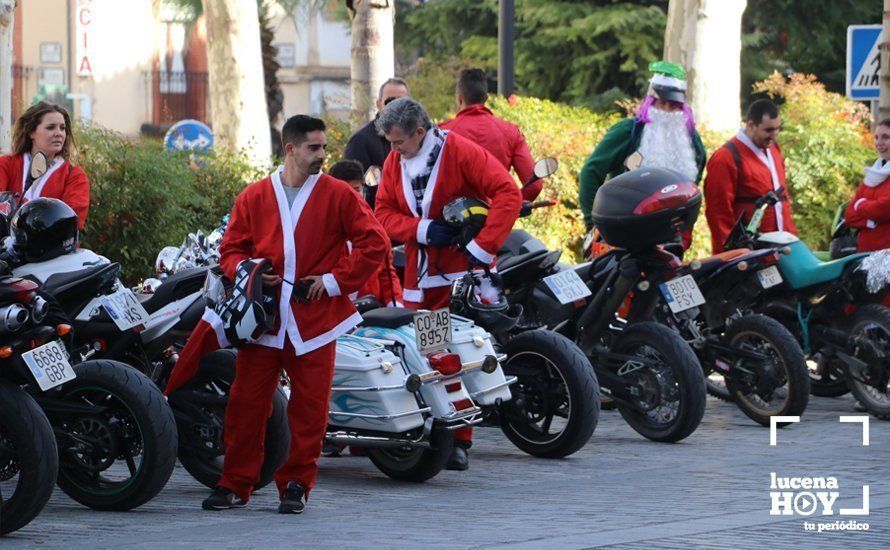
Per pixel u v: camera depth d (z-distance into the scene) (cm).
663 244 1611
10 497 1145
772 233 1802
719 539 1047
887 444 1565
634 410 1602
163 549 1047
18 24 6756
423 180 1444
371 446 1334
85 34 6756
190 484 1389
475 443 1617
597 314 1611
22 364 1122
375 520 1161
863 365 1736
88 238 2125
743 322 1686
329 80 7544
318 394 1205
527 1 4688
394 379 1318
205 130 3319
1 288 1116
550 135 2639
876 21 4834
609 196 1587
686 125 1847
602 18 4512
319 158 1195
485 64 4634
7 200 1393
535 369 1491
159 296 1349
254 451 1232
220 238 1491
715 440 1603
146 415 1205
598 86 4725
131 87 6906
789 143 2908
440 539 1063
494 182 1429
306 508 1236
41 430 1118
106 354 1324
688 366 1551
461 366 1360
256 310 1168
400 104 1437
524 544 1032
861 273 1734
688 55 3045
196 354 1224
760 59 4781
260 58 3297
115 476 1373
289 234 1192
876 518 1133
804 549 1012
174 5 6084
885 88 2284
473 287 1454
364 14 2636
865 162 2916
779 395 1709
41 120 1603
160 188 2133
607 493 1277
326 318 1200
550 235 2623
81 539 1101
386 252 1206
